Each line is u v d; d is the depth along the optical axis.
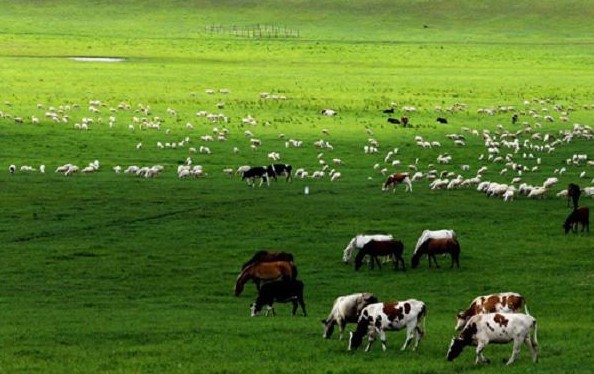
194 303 37.09
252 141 80.56
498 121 95.12
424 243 43.66
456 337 27.89
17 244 47.06
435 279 41.44
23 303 36.62
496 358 27.94
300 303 35.00
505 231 51.03
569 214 55.44
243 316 34.50
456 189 64.06
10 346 29.34
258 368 26.73
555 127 91.94
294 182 66.25
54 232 49.75
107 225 51.62
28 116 90.56
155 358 27.89
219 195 60.84
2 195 59.34
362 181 66.88
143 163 72.44
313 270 42.84
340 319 30.69
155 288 39.56
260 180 66.94
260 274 37.97
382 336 29.08
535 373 25.59
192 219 53.31
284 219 53.62
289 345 29.61
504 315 27.28
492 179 67.81
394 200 59.78
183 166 69.00
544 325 33.19
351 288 39.78
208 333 31.17
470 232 50.78
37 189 61.69
